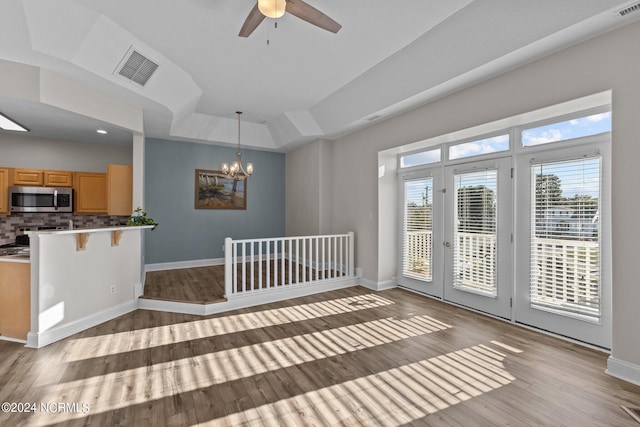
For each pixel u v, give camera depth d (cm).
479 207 368
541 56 270
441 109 372
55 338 288
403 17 263
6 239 464
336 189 577
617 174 226
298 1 196
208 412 189
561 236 290
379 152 473
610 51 230
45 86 287
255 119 563
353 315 365
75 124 364
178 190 589
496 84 311
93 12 249
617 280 226
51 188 463
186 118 515
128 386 216
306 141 596
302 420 183
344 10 254
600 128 263
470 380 225
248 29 229
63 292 298
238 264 630
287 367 244
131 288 383
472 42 275
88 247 325
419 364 248
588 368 238
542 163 304
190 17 262
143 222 399
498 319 345
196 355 264
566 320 290
